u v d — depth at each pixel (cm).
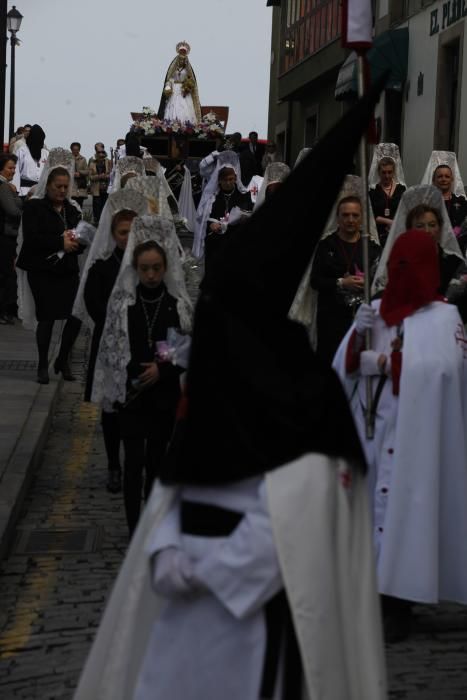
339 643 400
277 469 396
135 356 914
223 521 405
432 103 2980
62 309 1498
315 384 409
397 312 754
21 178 2302
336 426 409
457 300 940
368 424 751
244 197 2041
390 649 728
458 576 744
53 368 1622
